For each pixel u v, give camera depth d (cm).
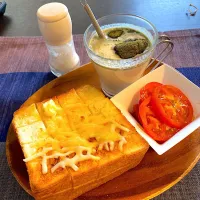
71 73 28
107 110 23
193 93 24
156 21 36
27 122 23
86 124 22
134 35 27
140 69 26
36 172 20
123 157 21
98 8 39
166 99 24
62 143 21
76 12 38
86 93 25
